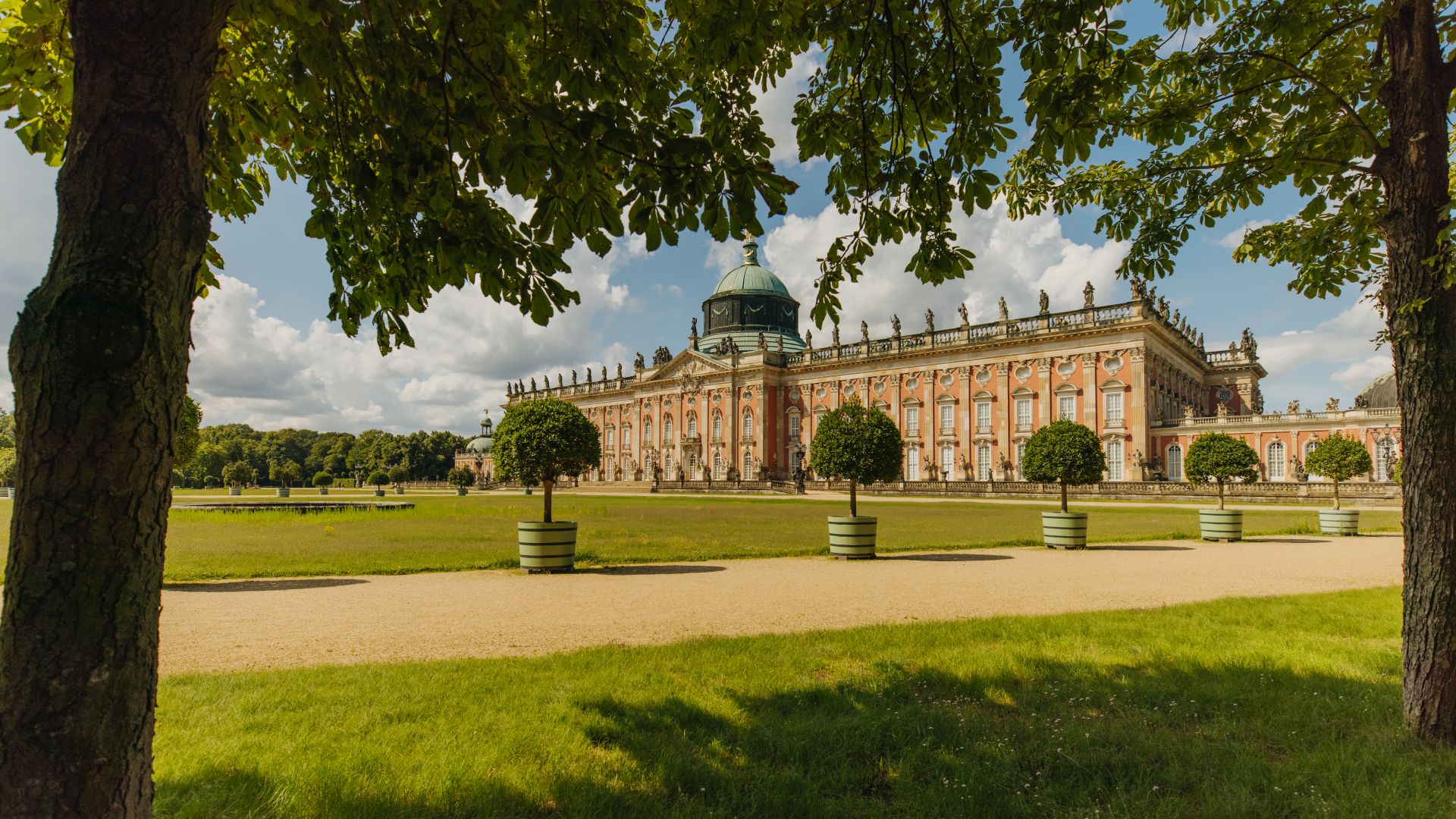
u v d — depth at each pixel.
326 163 5.21
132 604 2.64
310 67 4.27
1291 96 7.25
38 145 4.88
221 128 4.65
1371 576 14.12
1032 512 38.41
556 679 6.52
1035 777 4.68
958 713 5.64
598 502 50.31
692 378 86.44
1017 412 64.38
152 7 2.72
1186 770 4.70
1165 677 6.60
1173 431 57.75
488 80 4.26
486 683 6.34
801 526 27.06
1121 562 16.47
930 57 5.28
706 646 7.79
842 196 6.00
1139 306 57.44
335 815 3.93
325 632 8.87
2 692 2.51
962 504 47.94
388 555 17.19
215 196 5.32
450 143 4.46
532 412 15.34
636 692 6.10
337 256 5.45
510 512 36.66
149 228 2.68
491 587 12.60
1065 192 8.70
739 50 4.98
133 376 2.60
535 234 4.57
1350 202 7.55
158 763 4.58
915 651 7.58
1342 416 52.25
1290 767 4.70
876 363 74.00
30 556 2.52
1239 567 15.45
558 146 4.27
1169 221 8.11
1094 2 4.58
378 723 5.36
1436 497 5.41
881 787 4.59
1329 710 5.82
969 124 5.22
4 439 99.56
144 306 2.65
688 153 4.00
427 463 139.00
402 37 4.19
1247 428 56.19
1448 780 4.61
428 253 5.17
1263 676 6.64
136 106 2.69
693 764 4.66
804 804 4.20
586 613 10.09
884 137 5.86
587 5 4.02
